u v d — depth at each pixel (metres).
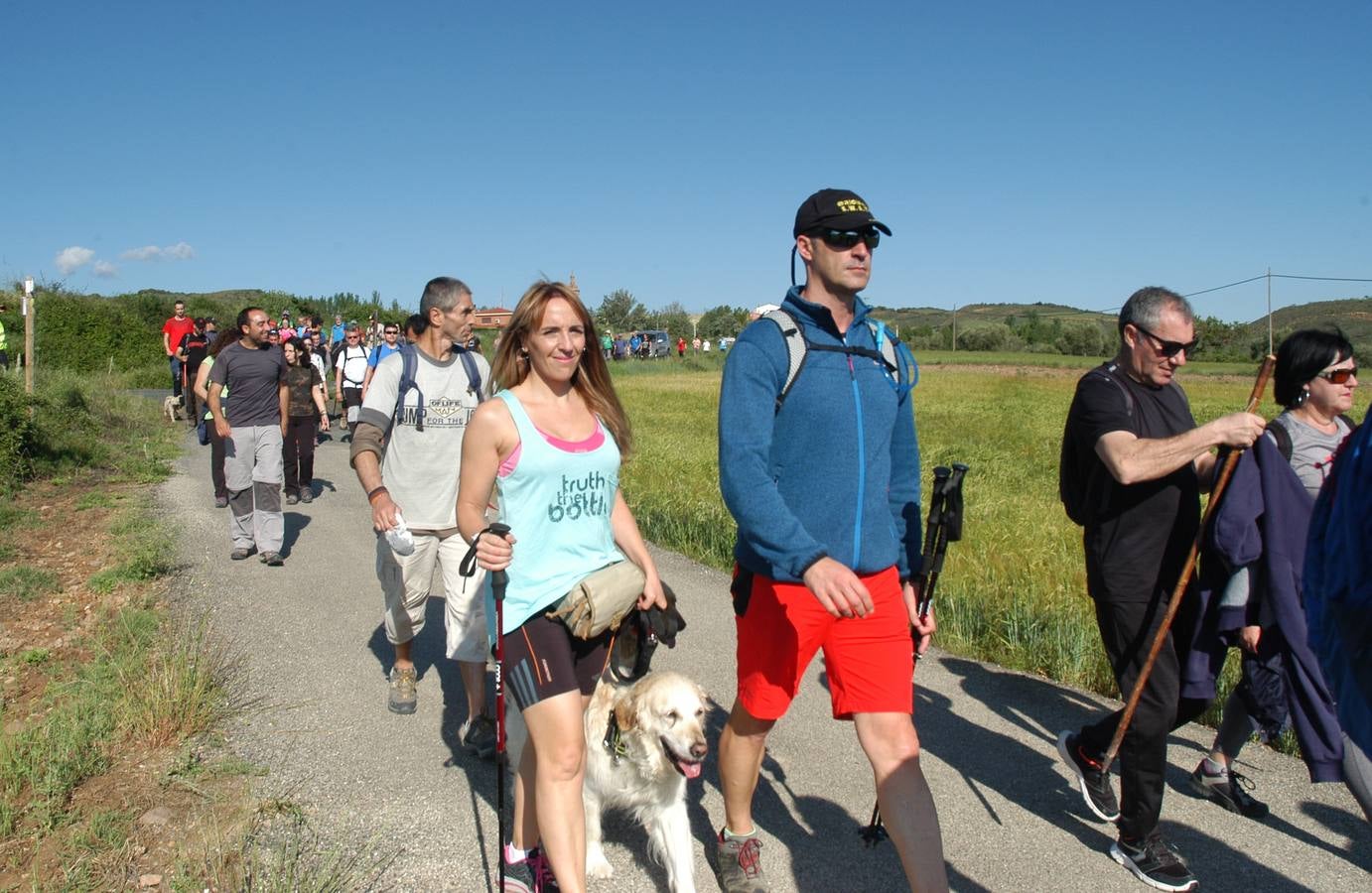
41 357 31.42
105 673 5.67
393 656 6.34
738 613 3.51
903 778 3.17
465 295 5.11
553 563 3.34
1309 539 2.22
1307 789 4.62
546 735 3.20
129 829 4.09
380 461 5.04
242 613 7.16
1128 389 3.89
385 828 4.19
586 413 3.58
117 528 9.64
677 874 3.56
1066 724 5.44
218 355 8.57
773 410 3.29
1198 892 3.79
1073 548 8.91
